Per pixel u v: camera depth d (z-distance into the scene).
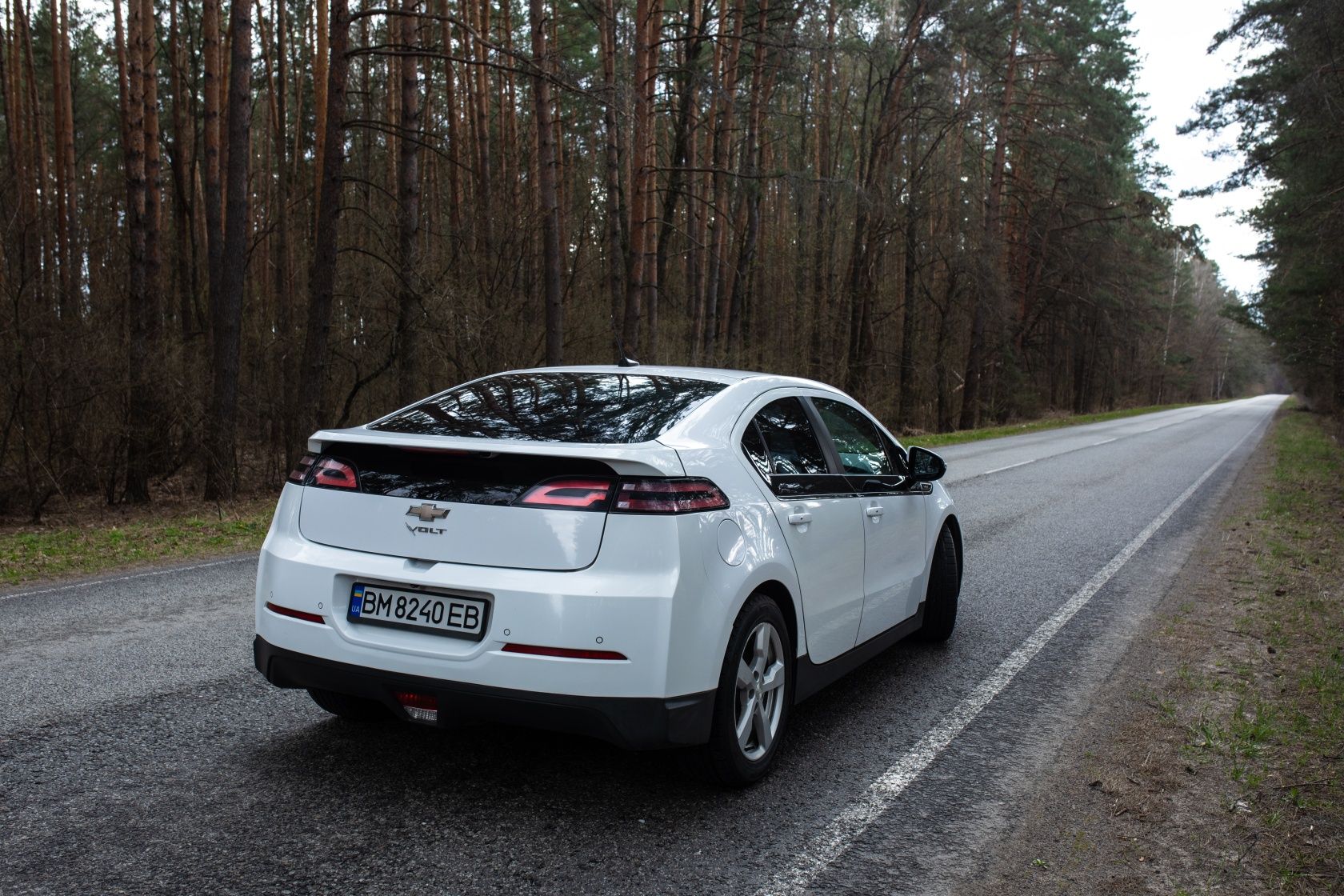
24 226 12.25
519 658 3.03
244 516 11.18
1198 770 3.83
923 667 5.25
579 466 3.13
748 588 3.36
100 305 13.61
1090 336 56.22
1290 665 5.32
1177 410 67.44
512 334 15.92
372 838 3.05
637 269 18.42
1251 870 3.01
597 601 3.01
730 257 31.11
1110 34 36.88
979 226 32.12
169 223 26.92
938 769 3.80
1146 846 3.16
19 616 6.08
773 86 26.62
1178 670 5.24
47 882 2.71
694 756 3.35
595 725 3.03
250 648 5.31
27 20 22.86
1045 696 4.77
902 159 31.59
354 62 26.98
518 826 3.16
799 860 3.00
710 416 3.66
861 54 28.59
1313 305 32.91
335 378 15.77
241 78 12.45
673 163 24.23
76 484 12.45
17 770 3.53
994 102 31.97
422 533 3.23
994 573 7.89
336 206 12.68
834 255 33.69
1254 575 7.89
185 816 3.18
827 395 4.67
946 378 36.22
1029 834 3.24
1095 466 18.11
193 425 12.84
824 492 4.11
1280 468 18.00
